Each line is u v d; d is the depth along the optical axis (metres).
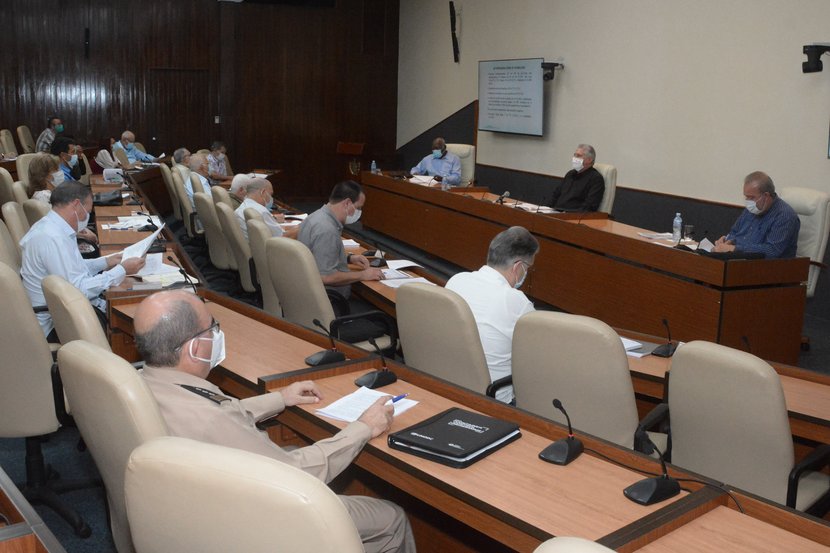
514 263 2.98
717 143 6.98
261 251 4.33
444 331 2.70
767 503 1.57
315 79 12.69
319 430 2.08
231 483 1.12
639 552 1.43
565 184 6.83
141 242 3.77
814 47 5.70
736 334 4.36
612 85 8.16
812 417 2.36
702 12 7.02
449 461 1.80
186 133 12.32
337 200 4.27
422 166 9.18
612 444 1.85
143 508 1.21
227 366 2.48
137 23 11.87
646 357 3.01
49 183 5.75
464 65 10.92
